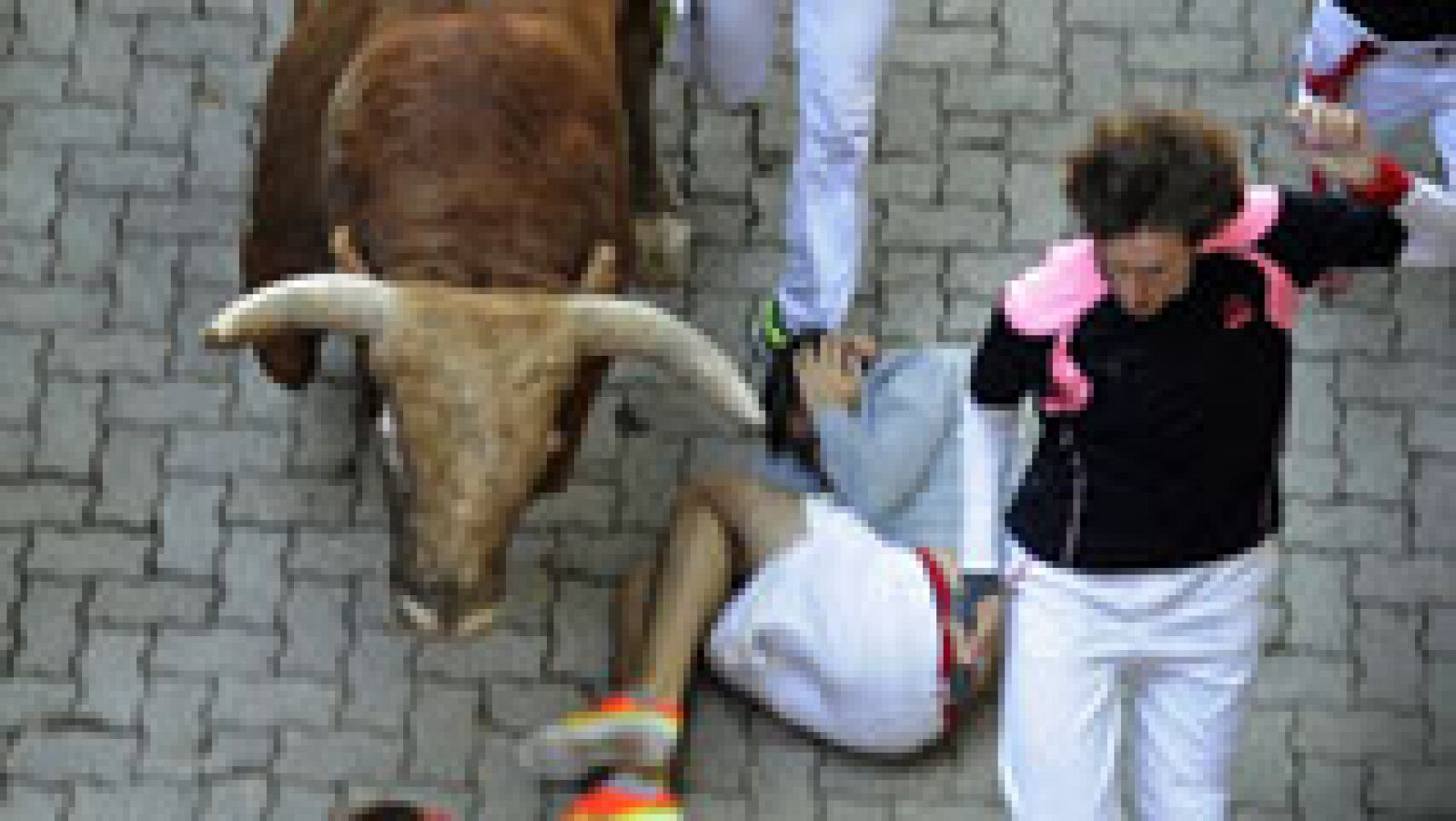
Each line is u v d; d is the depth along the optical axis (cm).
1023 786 1339
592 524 1634
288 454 1655
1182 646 1293
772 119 1797
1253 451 1218
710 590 1517
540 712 1571
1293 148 1784
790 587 1506
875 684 1491
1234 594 1277
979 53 1822
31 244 1723
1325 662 1605
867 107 1568
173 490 1639
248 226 1545
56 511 1630
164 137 1772
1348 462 1673
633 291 1717
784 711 1539
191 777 1546
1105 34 1831
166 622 1595
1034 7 1836
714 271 1734
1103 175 1105
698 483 1554
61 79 1789
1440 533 1648
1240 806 1557
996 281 1734
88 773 1545
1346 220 1171
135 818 1532
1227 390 1180
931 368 1619
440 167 1305
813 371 1630
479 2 1372
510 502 1246
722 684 1575
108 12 1816
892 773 1558
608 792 1414
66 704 1565
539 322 1254
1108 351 1180
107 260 1722
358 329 1252
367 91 1338
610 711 1455
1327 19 1529
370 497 1644
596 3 1427
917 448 1592
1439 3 1477
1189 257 1130
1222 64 1819
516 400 1238
